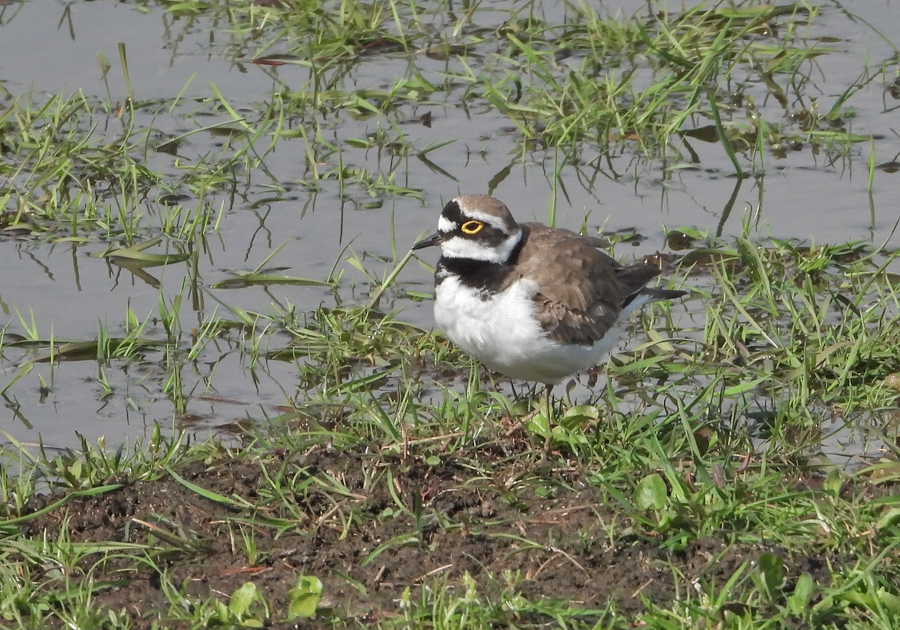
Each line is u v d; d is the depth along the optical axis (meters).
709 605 8.09
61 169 15.93
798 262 13.83
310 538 9.33
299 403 11.72
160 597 8.72
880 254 14.26
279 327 13.24
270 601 8.63
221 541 9.38
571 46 19.36
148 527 9.50
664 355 12.22
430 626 8.23
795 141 17.09
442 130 17.58
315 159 16.86
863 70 18.80
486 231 10.75
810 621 7.96
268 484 10.01
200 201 15.05
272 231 15.18
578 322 10.76
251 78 18.84
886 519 8.91
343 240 14.91
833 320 12.92
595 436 10.57
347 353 12.58
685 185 16.11
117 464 10.29
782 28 20.12
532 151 17.02
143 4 21.42
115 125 17.53
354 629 8.27
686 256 14.27
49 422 11.55
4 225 15.27
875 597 8.02
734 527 9.09
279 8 20.56
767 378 11.65
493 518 9.57
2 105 17.62
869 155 16.70
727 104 18.08
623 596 8.48
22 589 8.62
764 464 9.85
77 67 19.08
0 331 13.07
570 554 8.97
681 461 10.23
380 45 19.77
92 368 12.58
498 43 19.78
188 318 13.40
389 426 10.54
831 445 10.80
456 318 10.90
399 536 9.19
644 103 17.69
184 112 17.86
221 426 11.42
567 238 11.27
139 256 14.55
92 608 8.46
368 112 18.11
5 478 10.14
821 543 8.88
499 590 8.53
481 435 10.70
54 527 9.57
